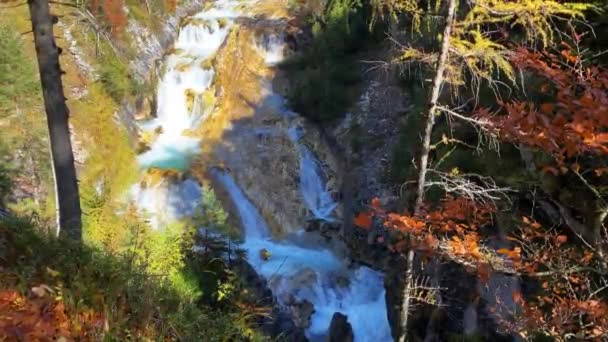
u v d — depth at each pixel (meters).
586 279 5.78
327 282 18.16
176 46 31.73
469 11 5.96
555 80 4.48
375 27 24.86
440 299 11.38
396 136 19.94
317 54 27.69
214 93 27.53
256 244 20.81
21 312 4.31
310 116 24.72
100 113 22.66
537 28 5.42
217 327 6.29
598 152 4.09
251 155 24.00
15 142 18.39
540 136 4.33
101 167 20.80
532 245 6.85
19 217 6.51
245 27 30.34
